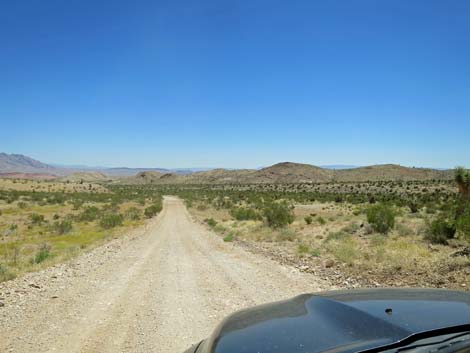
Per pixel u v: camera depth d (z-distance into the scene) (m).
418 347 2.14
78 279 11.39
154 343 6.03
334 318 2.69
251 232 27.30
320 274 11.14
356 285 9.56
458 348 2.11
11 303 8.55
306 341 2.36
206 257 15.91
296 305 3.22
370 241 18.36
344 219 35.62
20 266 14.66
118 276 11.86
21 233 33.88
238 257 15.60
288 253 16.30
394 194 89.06
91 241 25.56
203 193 152.12
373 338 2.28
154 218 51.09
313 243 19.41
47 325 6.98
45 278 11.58
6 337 6.35
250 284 10.02
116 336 6.37
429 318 2.49
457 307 2.73
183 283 10.59
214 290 9.54
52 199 83.31
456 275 9.73
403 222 27.47
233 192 143.62
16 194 92.75
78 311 7.89
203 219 48.34
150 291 9.70
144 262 14.88
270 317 2.96
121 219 41.38
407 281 9.73
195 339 6.18
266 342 2.44
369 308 2.77
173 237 26.70
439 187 108.50
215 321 7.06
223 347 2.51
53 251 20.31
